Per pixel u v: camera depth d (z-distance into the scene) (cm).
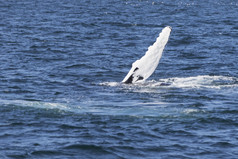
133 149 4288
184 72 7838
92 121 4975
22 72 7638
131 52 10044
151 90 6269
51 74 7556
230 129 4844
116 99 5853
